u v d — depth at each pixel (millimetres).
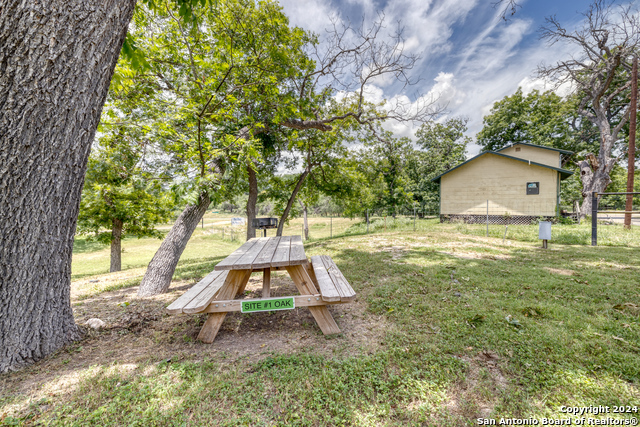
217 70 5137
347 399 1667
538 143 22969
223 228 29266
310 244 10414
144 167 5328
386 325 2701
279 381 1850
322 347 2328
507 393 1701
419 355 2131
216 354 2258
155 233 11859
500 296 3387
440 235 9883
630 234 8719
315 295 2459
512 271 4555
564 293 3459
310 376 1899
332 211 43531
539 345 2182
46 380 1905
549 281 3914
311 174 12016
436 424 1488
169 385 1817
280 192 13039
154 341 2504
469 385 1795
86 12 1934
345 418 1535
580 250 6664
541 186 14789
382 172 13375
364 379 1834
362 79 6859
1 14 1706
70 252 2396
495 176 15984
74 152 2154
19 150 1911
